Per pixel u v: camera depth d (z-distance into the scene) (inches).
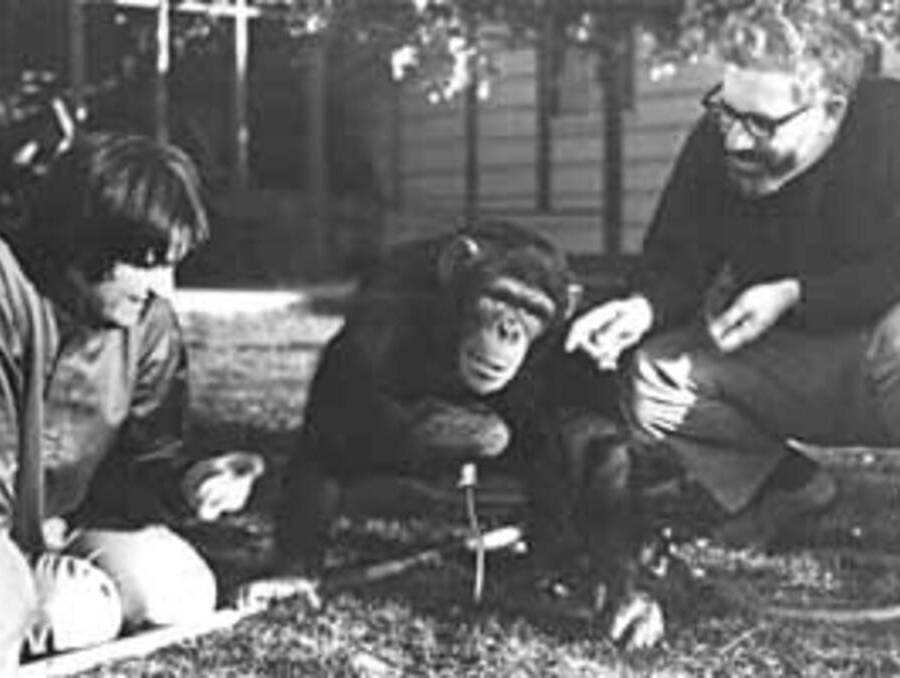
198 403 309.4
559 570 191.2
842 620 176.6
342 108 530.6
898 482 241.9
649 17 298.7
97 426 163.2
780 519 203.0
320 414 177.9
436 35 303.0
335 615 178.5
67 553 167.8
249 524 214.5
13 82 423.8
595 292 188.1
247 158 523.5
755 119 169.6
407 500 226.7
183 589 170.2
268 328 415.2
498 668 161.2
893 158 173.9
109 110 473.4
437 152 531.5
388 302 173.0
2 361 142.0
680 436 183.9
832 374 179.8
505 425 176.2
